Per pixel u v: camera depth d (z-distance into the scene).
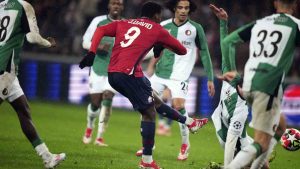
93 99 36.28
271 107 22.55
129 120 50.94
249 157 22.61
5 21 25.73
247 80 22.81
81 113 52.88
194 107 55.31
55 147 34.31
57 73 58.66
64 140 37.31
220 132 27.81
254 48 22.91
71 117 49.88
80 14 65.06
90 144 36.47
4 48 25.55
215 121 27.94
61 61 58.66
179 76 33.34
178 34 33.41
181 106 33.09
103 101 36.09
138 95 26.77
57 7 65.12
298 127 53.12
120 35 27.23
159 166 30.34
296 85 53.44
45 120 46.94
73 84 58.50
